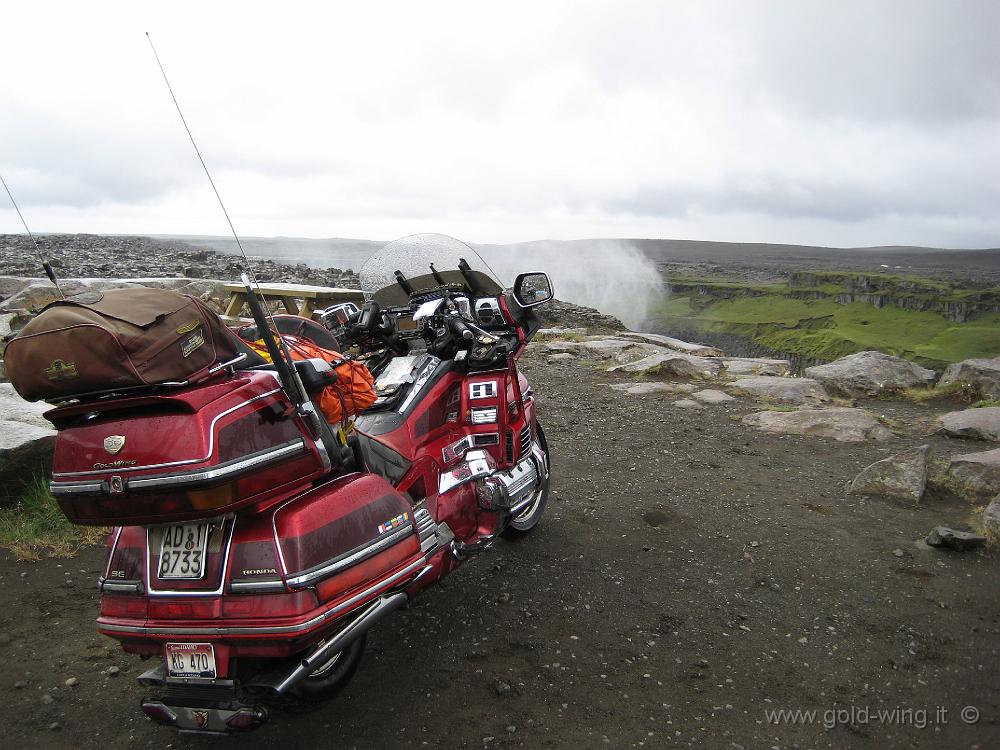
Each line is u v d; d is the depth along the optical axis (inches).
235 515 100.7
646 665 139.6
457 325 163.6
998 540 189.3
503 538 195.8
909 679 135.0
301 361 108.0
